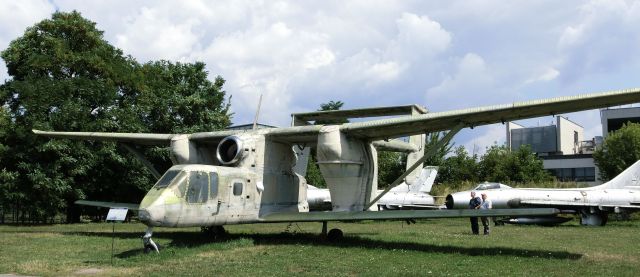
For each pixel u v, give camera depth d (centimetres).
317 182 4272
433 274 902
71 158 2408
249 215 1387
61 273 914
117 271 931
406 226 2417
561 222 2739
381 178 4728
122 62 2900
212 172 1277
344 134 1417
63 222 2783
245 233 1709
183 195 1188
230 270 941
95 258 1082
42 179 2327
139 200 2967
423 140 1823
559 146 6650
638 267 1000
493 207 2711
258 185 1416
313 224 2441
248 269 952
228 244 1284
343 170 1418
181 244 1309
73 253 1164
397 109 1541
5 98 2589
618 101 1155
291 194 1593
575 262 1054
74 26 2666
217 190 1279
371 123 1358
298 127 1438
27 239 1473
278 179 1527
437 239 1545
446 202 2809
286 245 1316
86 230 1870
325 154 1395
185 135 1567
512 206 2762
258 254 1146
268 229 1991
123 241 1400
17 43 2627
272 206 1490
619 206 2789
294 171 1666
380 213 1277
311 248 1252
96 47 2752
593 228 2373
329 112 1627
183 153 1541
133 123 2647
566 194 2823
